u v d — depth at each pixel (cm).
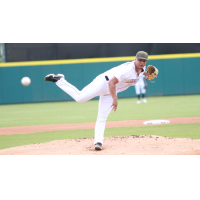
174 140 1927
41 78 6369
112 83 1534
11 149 1825
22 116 3997
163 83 6481
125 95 6562
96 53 6375
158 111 3897
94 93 1708
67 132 2550
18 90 6356
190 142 1859
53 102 6369
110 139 2039
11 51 6303
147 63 6431
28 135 2450
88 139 2078
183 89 6475
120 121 3128
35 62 6338
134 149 1725
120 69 1580
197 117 3156
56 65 6356
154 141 1909
